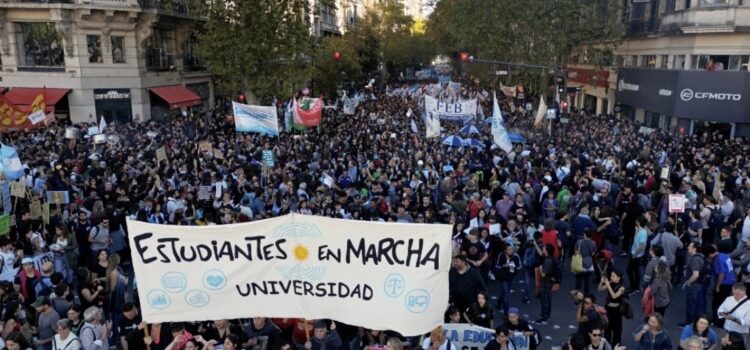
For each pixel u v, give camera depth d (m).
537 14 35.75
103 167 18.61
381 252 6.70
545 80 38.19
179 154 21.16
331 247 6.76
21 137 24.41
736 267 12.32
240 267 6.82
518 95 52.06
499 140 21.00
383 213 14.39
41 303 8.84
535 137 30.19
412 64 96.94
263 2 32.56
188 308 6.89
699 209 14.38
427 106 27.77
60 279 9.45
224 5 32.09
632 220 15.22
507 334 7.87
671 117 33.44
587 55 39.34
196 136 28.47
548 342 11.10
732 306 9.29
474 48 51.53
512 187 16.16
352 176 18.83
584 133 31.03
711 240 14.16
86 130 27.56
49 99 32.84
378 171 18.73
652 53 37.56
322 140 25.50
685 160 21.09
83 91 33.66
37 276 10.16
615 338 9.90
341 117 38.69
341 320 6.89
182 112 39.50
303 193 15.31
